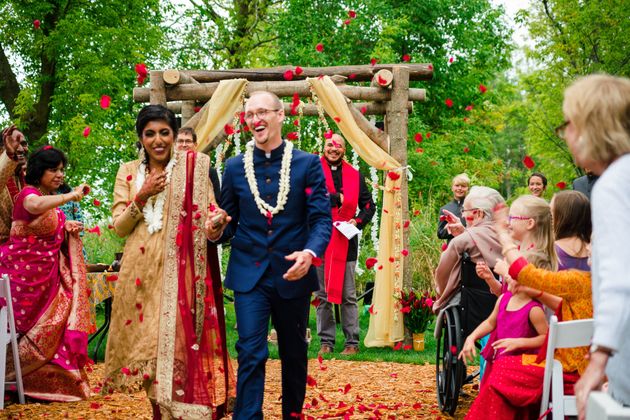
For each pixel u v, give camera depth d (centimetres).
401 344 922
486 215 558
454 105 2311
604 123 229
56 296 630
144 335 438
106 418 544
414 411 572
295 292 429
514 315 430
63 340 626
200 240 449
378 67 972
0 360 569
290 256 412
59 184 650
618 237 214
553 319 359
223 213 423
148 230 446
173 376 432
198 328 444
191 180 454
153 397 438
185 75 977
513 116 2495
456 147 2234
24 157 607
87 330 647
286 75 745
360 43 2106
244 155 448
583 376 217
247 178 442
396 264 930
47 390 613
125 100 1923
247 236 438
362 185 912
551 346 362
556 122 2103
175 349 436
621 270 212
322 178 441
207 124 942
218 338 458
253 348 418
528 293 404
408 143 2081
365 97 963
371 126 955
